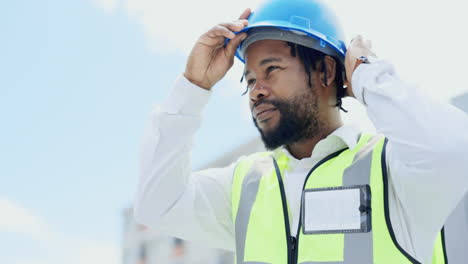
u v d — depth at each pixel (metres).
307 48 2.21
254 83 2.23
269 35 2.19
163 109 2.25
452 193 1.77
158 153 2.24
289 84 2.16
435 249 1.95
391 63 1.95
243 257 2.07
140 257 19.52
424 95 1.85
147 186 2.24
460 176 1.74
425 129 1.77
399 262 1.79
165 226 2.30
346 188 1.97
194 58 2.25
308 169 2.16
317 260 1.90
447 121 1.79
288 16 2.24
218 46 2.29
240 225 2.16
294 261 1.97
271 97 2.15
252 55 2.22
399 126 1.81
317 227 1.96
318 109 2.19
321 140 2.12
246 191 2.23
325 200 1.99
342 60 2.28
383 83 1.90
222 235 2.36
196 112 2.26
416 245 1.86
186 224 2.30
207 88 2.28
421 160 1.76
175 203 2.26
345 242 1.89
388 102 1.86
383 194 1.89
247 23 2.23
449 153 1.73
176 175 2.24
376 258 1.82
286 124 2.14
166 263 18.81
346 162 2.04
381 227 1.86
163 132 2.23
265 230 2.07
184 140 2.24
